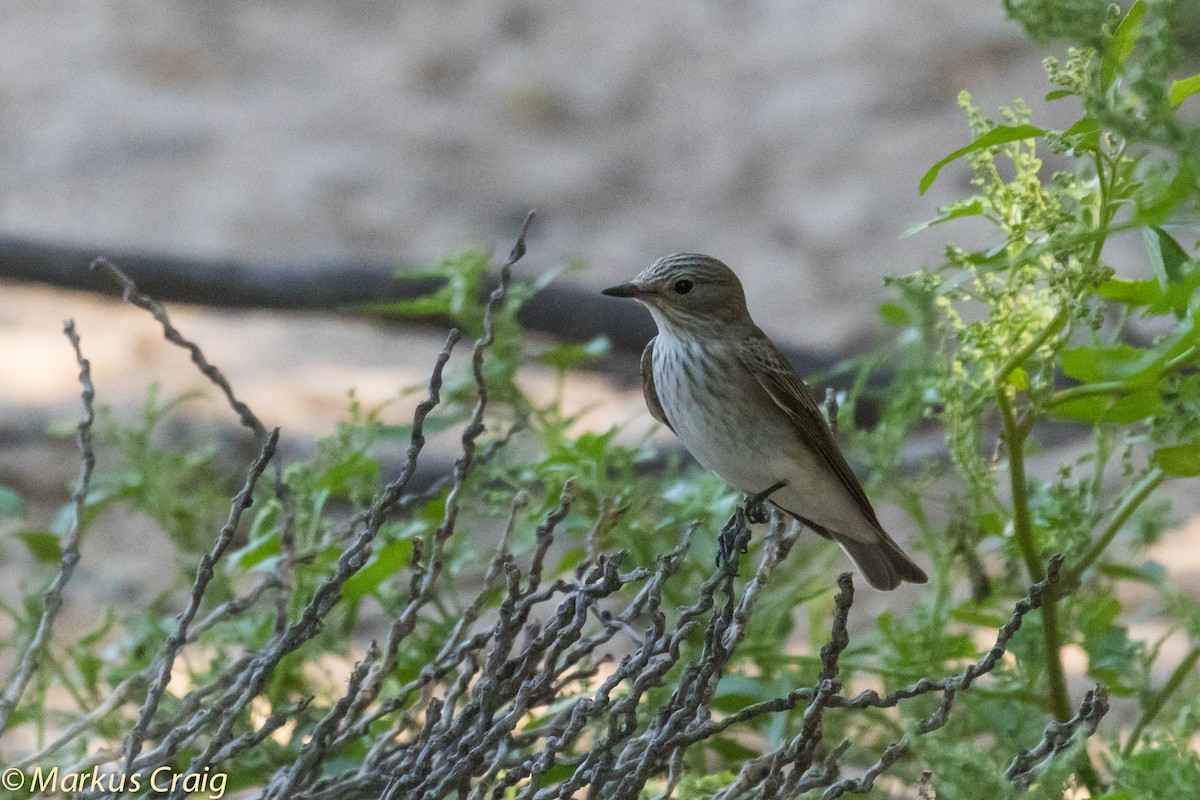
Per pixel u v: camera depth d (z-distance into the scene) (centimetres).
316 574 905
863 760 917
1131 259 2402
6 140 3231
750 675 938
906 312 1007
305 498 935
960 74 3225
